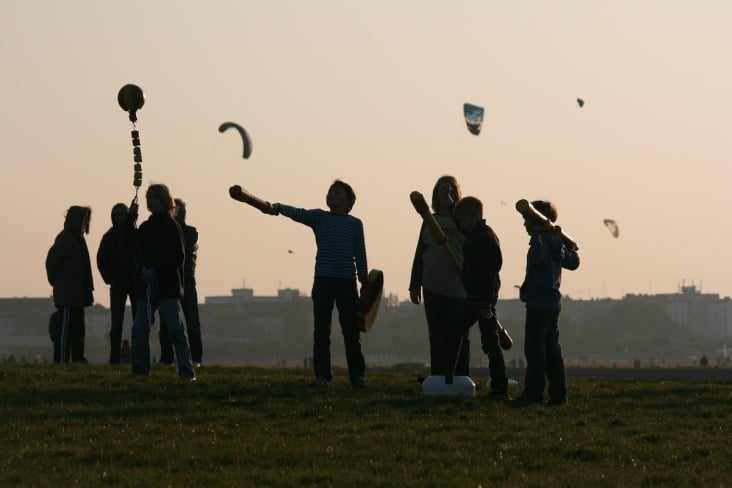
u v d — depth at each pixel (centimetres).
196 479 1123
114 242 2403
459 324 1711
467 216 1686
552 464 1231
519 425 1465
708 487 1145
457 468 1192
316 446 1288
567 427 1463
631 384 2112
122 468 1182
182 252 1858
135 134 1870
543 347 1700
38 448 1266
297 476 1135
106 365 2233
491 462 1227
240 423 1443
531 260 1672
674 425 1529
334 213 1823
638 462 1257
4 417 1470
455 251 1758
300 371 2348
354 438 1342
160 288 1864
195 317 2353
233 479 1123
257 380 1897
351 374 1844
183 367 1883
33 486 1086
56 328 2442
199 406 1570
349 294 1819
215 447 1278
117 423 1433
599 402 1756
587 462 1257
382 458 1234
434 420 1489
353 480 1123
